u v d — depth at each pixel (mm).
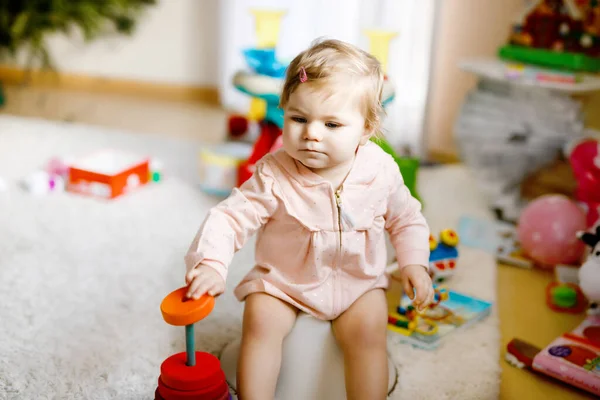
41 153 2168
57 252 1474
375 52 1690
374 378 914
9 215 1660
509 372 1132
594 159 1480
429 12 2113
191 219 1698
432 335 1171
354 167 978
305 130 897
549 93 1738
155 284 1354
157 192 1877
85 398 991
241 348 938
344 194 962
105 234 1584
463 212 1834
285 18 2457
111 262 1441
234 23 2643
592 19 1812
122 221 1666
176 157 2201
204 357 870
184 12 2986
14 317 1203
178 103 3023
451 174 2135
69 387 1016
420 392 1043
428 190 1984
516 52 1917
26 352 1101
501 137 1796
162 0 2994
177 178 2002
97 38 3137
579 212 1472
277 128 1728
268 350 924
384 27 2170
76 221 1649
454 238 1379
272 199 953
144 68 3150
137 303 1276
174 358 866
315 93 881
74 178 1836
